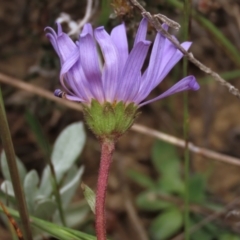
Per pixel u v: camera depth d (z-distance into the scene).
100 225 0.25
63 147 0.33
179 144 0.36
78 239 0.27
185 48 0.27
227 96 0.53
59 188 0.33
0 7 0.49
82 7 0.39
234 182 0.47
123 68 0.25
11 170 0.25
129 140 0.50
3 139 0.25
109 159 0.25
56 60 0.41
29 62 0.48
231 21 0.43
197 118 0.52
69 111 0.46
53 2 0.40
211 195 0.44
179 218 0.41
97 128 0.25
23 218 0.26
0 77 0.37
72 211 0.34
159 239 0.40
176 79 0.45
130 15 0.30
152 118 0.51
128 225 0.44
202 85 0.52
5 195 0.31
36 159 0.46
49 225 0.27
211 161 0.46
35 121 0.34
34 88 0.37
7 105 0.46
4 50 0.47
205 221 0.38
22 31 0.46
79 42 0.24
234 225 0.39
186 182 0.32
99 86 0.25
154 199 0.42
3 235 0.39
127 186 0.46
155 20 0.25
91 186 0.46
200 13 0.36
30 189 0.32
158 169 0.44
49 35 0.25
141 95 0.25
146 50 0.24
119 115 0.25
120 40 0.25
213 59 0.52
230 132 0.50
